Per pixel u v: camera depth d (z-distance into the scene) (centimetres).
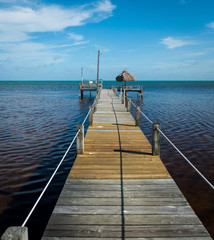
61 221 347
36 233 490
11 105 3075
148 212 372
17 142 1219
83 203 399
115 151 691
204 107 2975
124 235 318
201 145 1195
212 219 538
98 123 1101
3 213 559
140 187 462
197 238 312
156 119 2055
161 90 7794
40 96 4912
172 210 378
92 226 336
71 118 2077
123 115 1321
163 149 1127
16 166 873
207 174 823
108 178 505
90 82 4344
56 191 683
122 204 396
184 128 1642
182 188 712
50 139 1301
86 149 709
